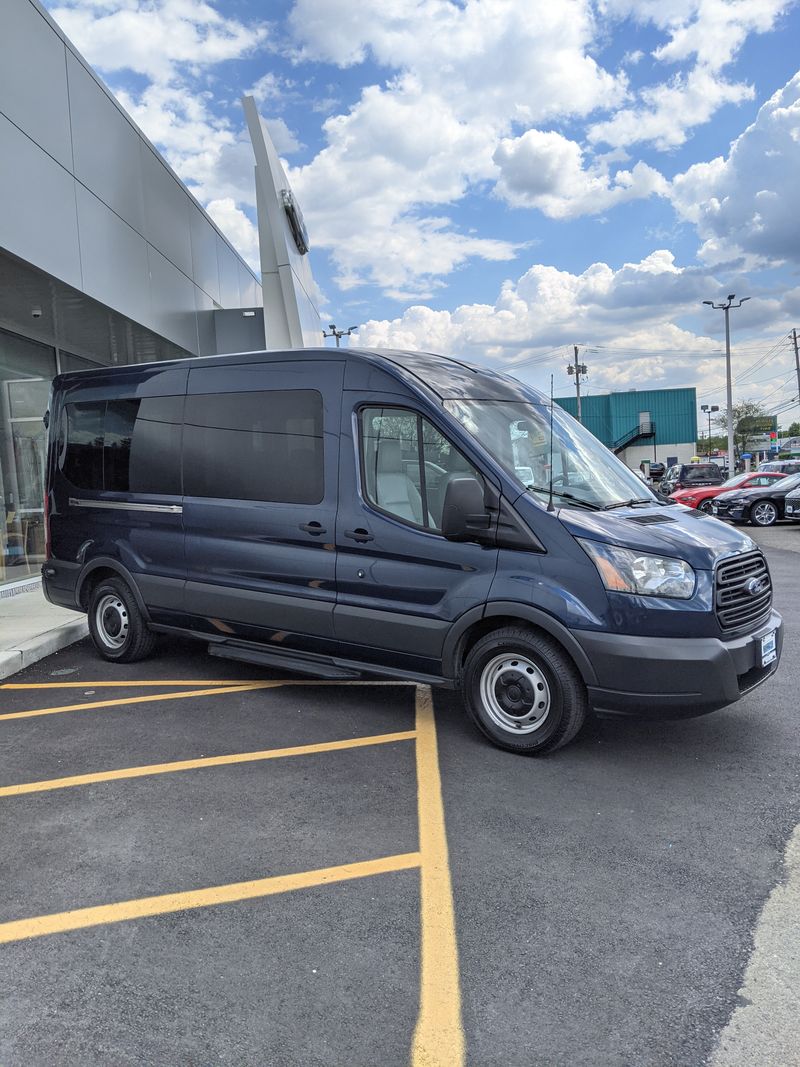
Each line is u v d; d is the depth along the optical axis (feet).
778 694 17.74
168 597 19.42
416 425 15.26
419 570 15.07
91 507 21.21
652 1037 7.41
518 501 14.03
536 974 8.34
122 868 10.57
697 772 13.56
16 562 37.27
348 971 8.42
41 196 29.40
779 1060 7.09
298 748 14.89
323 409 16.57
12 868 10.61
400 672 15.76
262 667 20.89
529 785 13.10
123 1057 7.18
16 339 38.70
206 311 52.42
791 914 9.34
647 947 8.77
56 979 8.30
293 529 16.84
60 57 31.22
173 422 19.31
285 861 10.73
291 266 51.08
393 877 10.31
